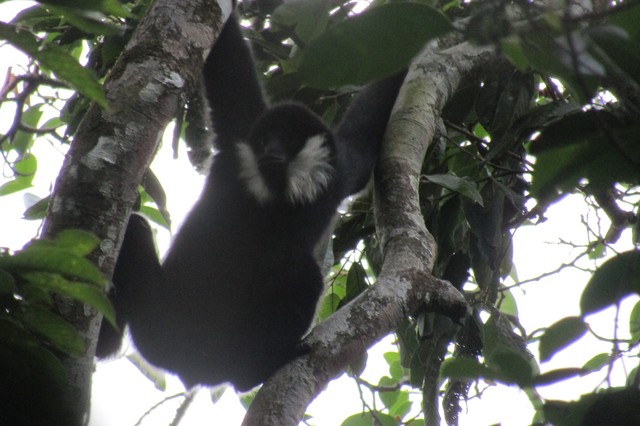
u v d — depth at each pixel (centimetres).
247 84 1141
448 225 1158
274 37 1212
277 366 1045
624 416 454
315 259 1116
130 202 703
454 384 1034
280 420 707
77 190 686
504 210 1209
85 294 484
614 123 467
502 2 363
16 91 716
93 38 1101
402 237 917
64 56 457
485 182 1159
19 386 517
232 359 1069
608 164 486
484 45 370
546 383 484
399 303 826
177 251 1105
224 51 1112
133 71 743
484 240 1079
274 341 1051
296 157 1125
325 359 763
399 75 1174
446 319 1088
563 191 516
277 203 1113
